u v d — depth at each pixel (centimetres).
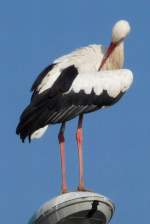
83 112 1459
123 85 1497
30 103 1398
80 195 1047
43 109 1391
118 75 1502
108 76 1494
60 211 1045
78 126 1472
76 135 1466
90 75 1477
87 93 1455
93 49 1533
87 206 1048
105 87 1478
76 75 1464
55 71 1461
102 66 1513
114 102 1497
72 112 1438
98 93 1469
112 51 1536
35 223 1057
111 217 1088
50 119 1399
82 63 1492
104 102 1480
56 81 1434
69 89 1434
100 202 1052
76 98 1439
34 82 1449
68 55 1517
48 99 1405
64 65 1481
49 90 1416
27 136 1384
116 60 1541
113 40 1541
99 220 1069
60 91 1423
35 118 1376
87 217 1059
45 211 1046
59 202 1042
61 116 1420
